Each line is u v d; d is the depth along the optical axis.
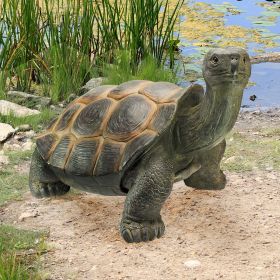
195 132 4.15
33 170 4.84
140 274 3.79
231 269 3.83
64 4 9.40
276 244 4.13
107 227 4.38
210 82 3.95
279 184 5.04
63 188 4.87
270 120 6.71
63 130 4.57
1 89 7.11
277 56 8.55
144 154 4.13
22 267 3.83
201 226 4.36
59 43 7.62
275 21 10.14
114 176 4.19
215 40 9.12
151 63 7.43
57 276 3.78
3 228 4.31
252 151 5.73
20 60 7.48
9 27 7.39
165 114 4.11
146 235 4.15
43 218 4.50
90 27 7.67
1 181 5.13
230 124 4.06
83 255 4.02
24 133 6.23
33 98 7.09
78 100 4.68
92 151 4.29
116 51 7.75
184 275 3.76
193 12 10.44
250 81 7.96
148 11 7.78
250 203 4.69
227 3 11.18
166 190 4.12
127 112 4.24
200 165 4.49
